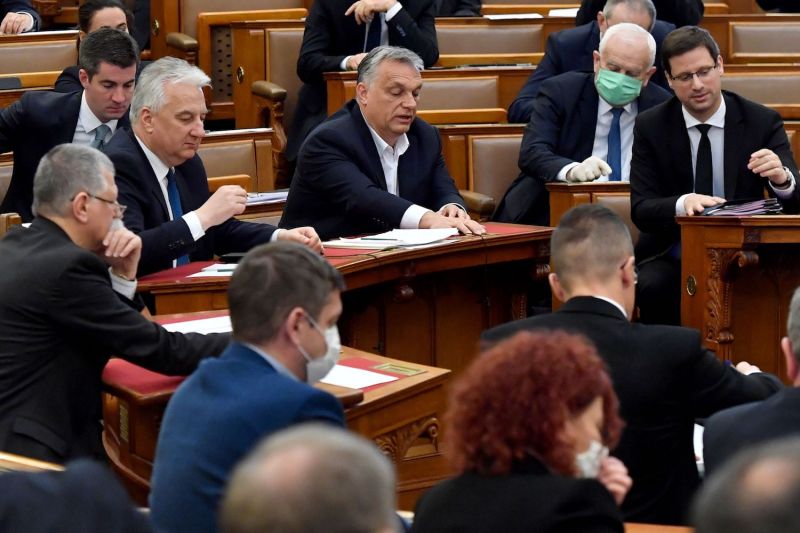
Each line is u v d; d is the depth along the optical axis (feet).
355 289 48.47
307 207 52.90
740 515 12.35
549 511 20.07
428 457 33.30
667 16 74.33
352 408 30.30
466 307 51.70
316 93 71.41
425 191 54.24
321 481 13.97
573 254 29.60
